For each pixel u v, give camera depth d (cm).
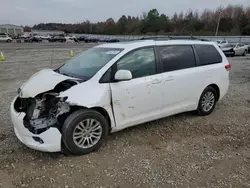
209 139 397
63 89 336
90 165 315
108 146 366
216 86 511
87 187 272
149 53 404
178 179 288
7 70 1201
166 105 425
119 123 371
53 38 5947
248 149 365
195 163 323
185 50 457
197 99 478
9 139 385
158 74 406
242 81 926
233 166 317
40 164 316
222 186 275
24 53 2395
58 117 323
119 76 346
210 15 7806
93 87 341
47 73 394
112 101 354
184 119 485
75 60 444
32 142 321
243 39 4550
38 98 339
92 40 6219
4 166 310
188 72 447
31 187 271
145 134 411
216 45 526
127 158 333
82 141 336
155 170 306
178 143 381
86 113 331
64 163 319
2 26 9538
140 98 383
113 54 382
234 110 549
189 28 7294
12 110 352
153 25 8356
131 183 280
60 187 272
